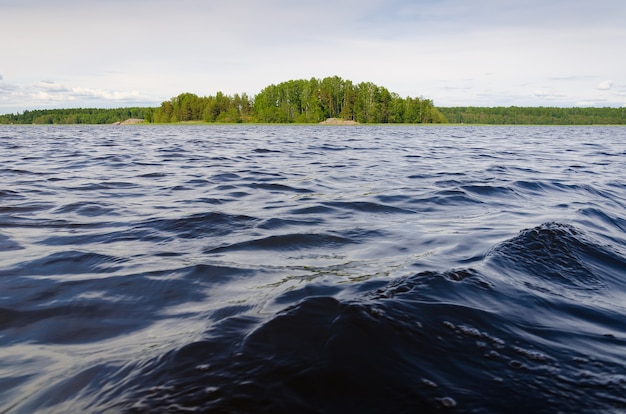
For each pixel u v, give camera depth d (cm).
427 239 444
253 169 1163
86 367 206
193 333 230
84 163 1300
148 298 297
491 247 385
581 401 169
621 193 786
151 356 206
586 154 1825
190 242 443
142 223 528
